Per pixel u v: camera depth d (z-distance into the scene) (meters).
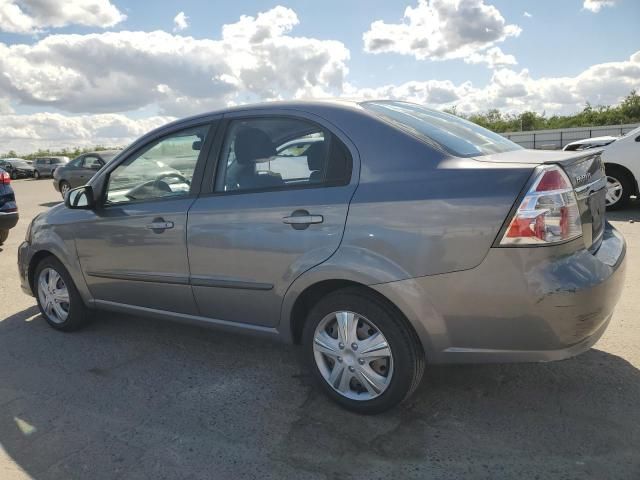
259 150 3.20
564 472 2.39
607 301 2.55
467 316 2.54
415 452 2.59
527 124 63.81
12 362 3.88
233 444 2.73
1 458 2.70
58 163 35.31
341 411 3.00
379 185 2.73
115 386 3.44
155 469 2.56
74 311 4.31
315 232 2.86
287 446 2.70
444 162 2.65
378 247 2.68
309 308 3.16
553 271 2.39
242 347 3.99
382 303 2.74
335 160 2.91
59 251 4.21
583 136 41.28
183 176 3.53
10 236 9.27
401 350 2.72
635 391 3.05
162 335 4.29
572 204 2.50
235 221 3.16
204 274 3.36
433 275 2.56
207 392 3.30
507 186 2.43
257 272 3.11
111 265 3.89
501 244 2.42
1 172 7.48
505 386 3.19
